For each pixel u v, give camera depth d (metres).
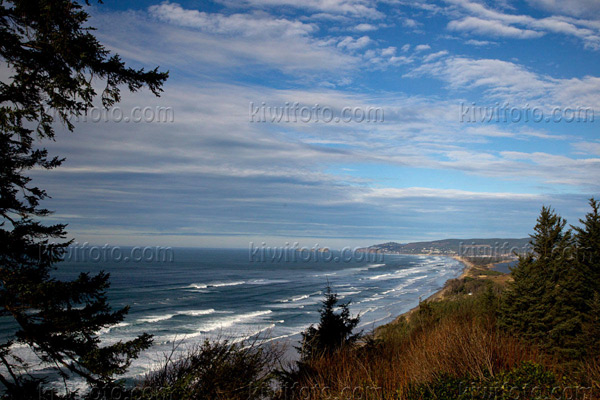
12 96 5.12
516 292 12.23
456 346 5.23
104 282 5.07
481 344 5.18
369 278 95.88
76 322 4.77
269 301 55.28
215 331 32.41
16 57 5.23
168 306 49.47
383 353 6.21
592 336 9.07
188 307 48.94
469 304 15.55
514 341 6.03
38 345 4.88
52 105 5.33
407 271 122.56
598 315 9.80
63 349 4.82
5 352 4.77
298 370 5.49
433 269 132.62
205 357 4.77
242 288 71.19
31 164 5.37
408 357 5.58
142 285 71.94
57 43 4.89
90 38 5.12
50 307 4.79
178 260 168.38
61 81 5.10
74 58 5.04
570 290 12.12
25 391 4.68
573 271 12.45
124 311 5.20
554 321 10.61
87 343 4.99
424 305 15.96
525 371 4.35
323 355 5.76
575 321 10.46
